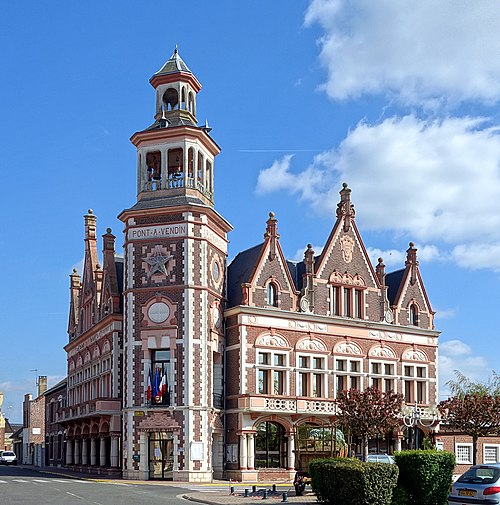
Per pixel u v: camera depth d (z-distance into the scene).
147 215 50.28
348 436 47.97
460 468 57.44
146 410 48.19
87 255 68.19
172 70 53.97
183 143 51.41
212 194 54.19
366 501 24.61
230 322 51.94
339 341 55.03
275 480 49.81
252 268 53.06
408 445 56.81
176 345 48.34
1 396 138.25
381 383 56.72
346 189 57.84
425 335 59.78
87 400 62.66
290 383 52.19
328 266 55.81
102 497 32.03
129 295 50.03
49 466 79.69
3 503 28.52
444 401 46.53
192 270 49.12
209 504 30.45
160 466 48.06
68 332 74.56
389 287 61.53
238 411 49.94
